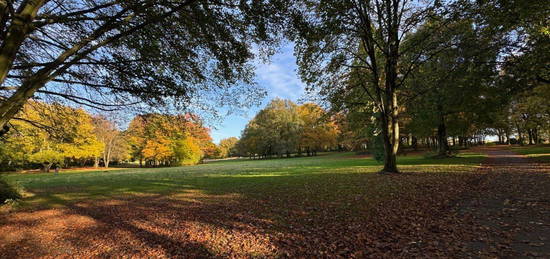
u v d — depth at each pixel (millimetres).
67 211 8406
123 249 5043
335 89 16062
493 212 6043
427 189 9055
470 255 3959
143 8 4984
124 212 7992
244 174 19094
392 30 12938
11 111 4504
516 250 4031
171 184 14531
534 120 28766
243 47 6352
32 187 15062
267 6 5668
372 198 7934
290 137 56812
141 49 5961
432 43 13742
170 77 6477
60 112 7695
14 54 4082
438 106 20797
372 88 17000
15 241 5645
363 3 12648
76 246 5305
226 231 5691
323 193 9148
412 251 4211
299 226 5727
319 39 10539
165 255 4656
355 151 54094
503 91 15516
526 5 9203
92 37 4988
